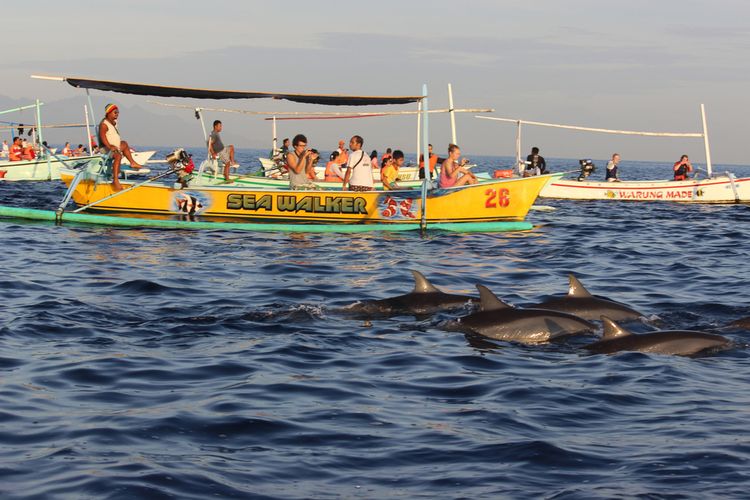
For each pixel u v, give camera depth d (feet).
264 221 79.36
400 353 34.65
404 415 26.81
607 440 24.61
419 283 42.65
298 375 31.37
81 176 79.15
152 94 77.20
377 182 123.24
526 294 49.39
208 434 24.70
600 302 40.70
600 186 129.70
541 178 82.28
